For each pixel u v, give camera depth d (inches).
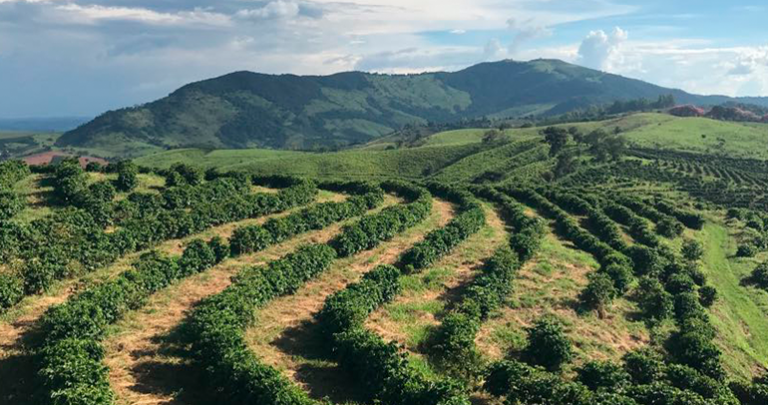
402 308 1380.4
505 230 2331.4
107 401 740.0
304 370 1009.5
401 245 1939.0
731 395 1056.8
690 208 3821.4
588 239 2194.9
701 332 1453.0
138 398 844.0
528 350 1189.7
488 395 998.4
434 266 1740.9
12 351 943.0
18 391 832.3
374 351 948.0
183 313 1200.8
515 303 1493.6
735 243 2987.2
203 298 1293.1
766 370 1518.2
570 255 2018.9
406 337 1207.6
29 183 1882.4
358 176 6240.2
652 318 1565.0
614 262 1886.1
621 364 1243.2
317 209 2042.3
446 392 824.3
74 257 1346.0
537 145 6579.7
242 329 1110.4
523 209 2800.2
